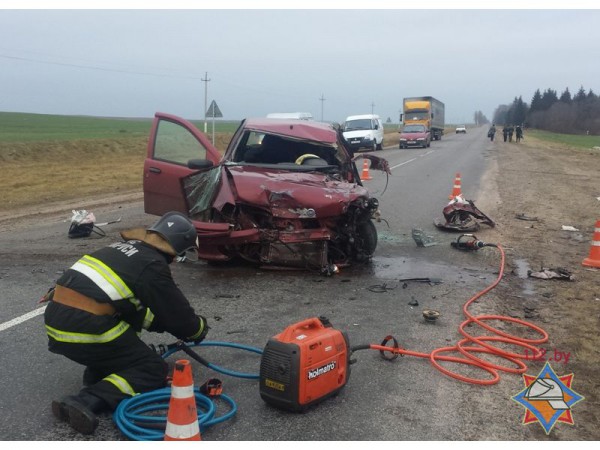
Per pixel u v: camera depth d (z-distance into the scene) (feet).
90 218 30.71
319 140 25.21
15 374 13.50
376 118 123.85
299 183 22.39
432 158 97.09
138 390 11.61
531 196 48.88
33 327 16.76
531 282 22.38
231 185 22.02
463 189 52.65
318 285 21.24
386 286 21.22
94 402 11.13
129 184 59.77
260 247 22.68
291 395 11.30
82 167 75.66
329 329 12.32
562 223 36.04
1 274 22.81
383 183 57.00
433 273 23.25
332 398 12.39
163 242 12.07
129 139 111.96
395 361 14.44
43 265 24.29
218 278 22.06
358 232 24.25
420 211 39.17
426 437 10.91
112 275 11.26
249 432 10.96
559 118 412.36
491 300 19.67
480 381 13.21
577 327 17.35
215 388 11.94
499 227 34.04
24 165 75.41
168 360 14.17
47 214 39.99
